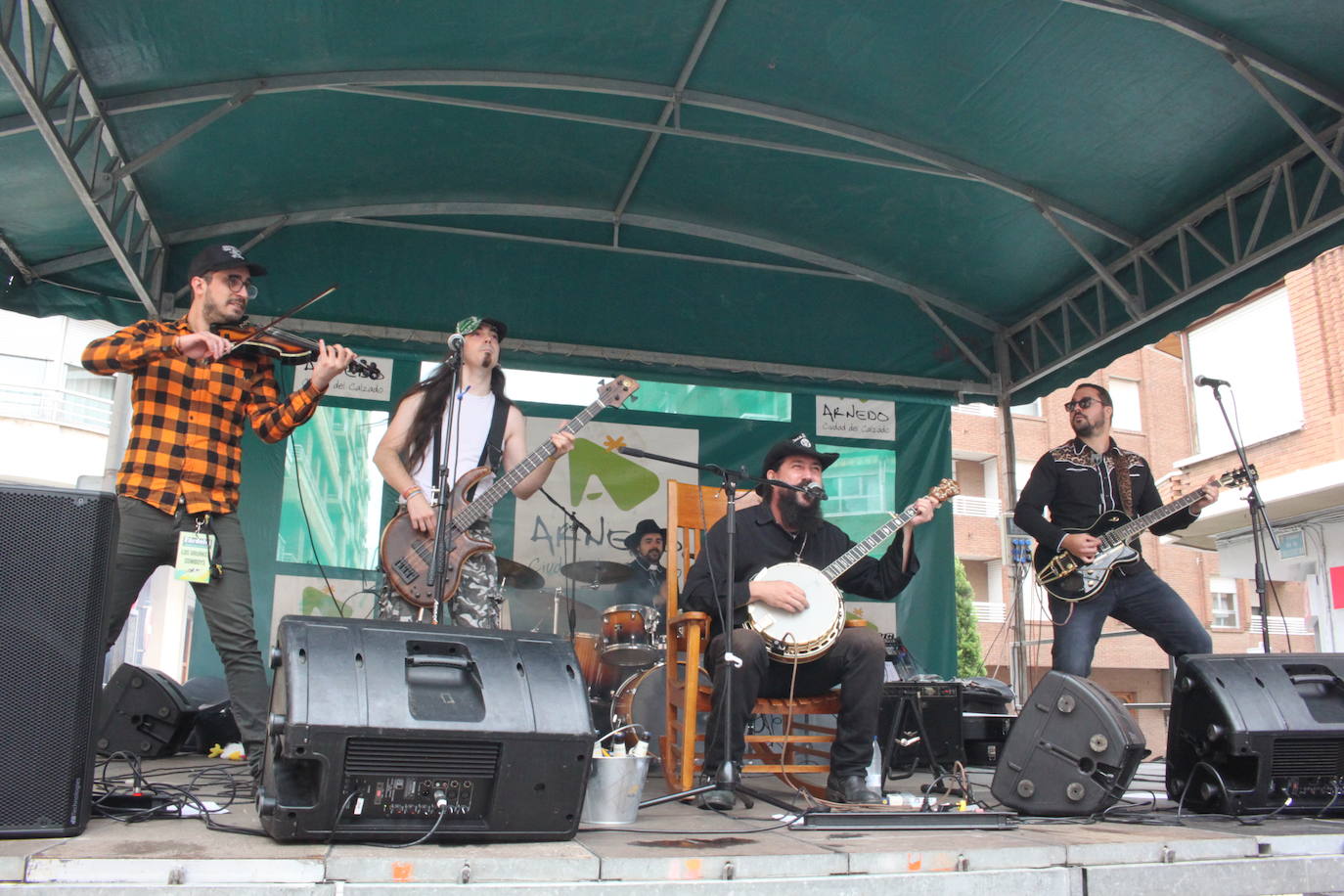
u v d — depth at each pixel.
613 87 4.95
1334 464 8.45
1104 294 6.12
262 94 4.87
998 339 6.93
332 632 2.51
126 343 3.31
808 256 6.53
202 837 2.45
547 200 6.07
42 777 2.39
